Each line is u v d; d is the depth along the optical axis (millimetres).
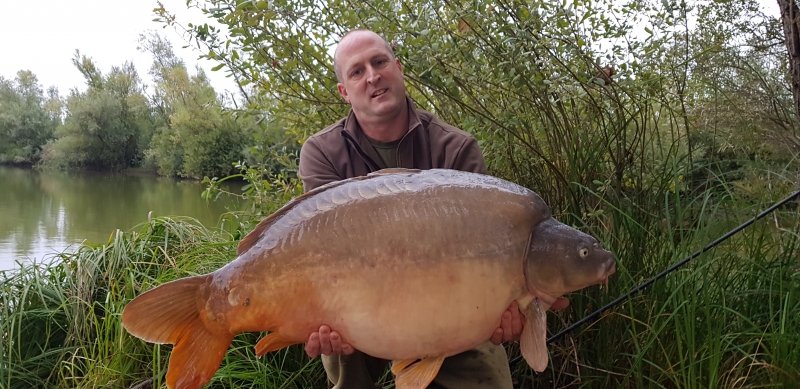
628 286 2277
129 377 2537
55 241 5344
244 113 3217
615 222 2422
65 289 3000
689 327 1933
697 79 2977
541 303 1541
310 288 1438
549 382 2492
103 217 6691
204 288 1452
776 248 2328
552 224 1557
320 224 1466
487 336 1532
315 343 1478
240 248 1511
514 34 2432
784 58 3223
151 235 3348
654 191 2641
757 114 2988
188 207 6969
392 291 1438
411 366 1552
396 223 1456
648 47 2555
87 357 2592
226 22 2793
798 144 3037
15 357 2670
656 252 2389
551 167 2557
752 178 2953
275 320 1454
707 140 3258
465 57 2529
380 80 2055
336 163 2176
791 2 2287
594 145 2609
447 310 1455
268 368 2418
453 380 1873
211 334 1465
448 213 1476
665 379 2113
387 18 2574
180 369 1439
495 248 1483
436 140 2166
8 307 2857
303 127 3350
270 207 3256
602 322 2293
